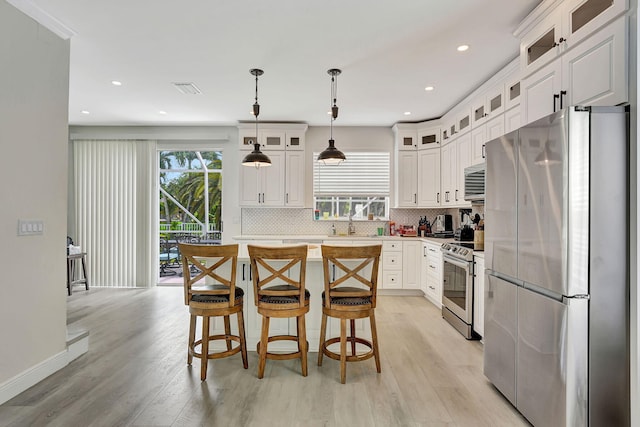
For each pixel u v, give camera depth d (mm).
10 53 2312
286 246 2602
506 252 2273
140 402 2287
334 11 2531
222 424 2061
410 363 2926
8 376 2309
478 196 3896
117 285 5754
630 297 1670
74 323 3926
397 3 2434
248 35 2875
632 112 1679
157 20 2652
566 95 2168
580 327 1667
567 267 1679
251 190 5555
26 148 2441
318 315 3189
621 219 1679
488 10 2514
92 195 5773
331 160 3676
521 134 2080
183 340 3412
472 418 2139
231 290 2686
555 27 2285
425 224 5664
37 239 2535
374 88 4062
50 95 2645
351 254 2615
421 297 5246
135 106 4762
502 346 2318
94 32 2824
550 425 1812
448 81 3850
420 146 5445
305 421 2100
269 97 4383
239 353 3143
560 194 1718
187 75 3705
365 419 2125
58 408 2209
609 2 1847
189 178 6660
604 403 1680
